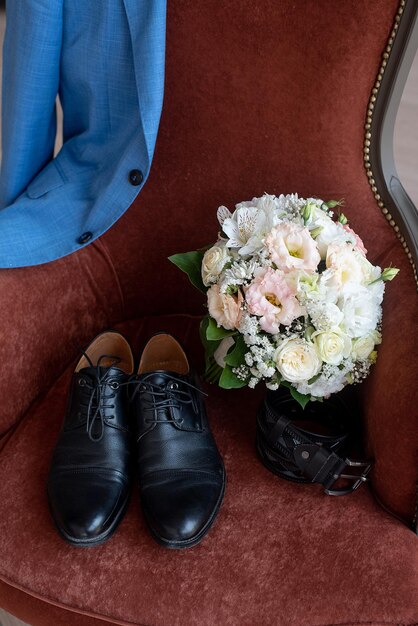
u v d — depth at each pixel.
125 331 1.04
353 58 0.78
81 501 0.75
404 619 0.68
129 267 1.00
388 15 0.75
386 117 0.82
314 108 0.82
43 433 0.87
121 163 0.85
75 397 0.85
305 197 0.90
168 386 0.84
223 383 0.77
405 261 0.86
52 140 0.98
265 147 0.88
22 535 0.75
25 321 0.86
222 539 0.75
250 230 0.76
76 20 0.83
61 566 0.72
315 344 0.72
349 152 0.86
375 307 0.75
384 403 0.77
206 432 0.85
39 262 0.87
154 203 0.96
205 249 0.86
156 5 0.76
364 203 0.89
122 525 0.77
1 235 0.85
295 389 0.78
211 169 0.92
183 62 0.84
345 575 0.71
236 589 0.70
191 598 0.69
